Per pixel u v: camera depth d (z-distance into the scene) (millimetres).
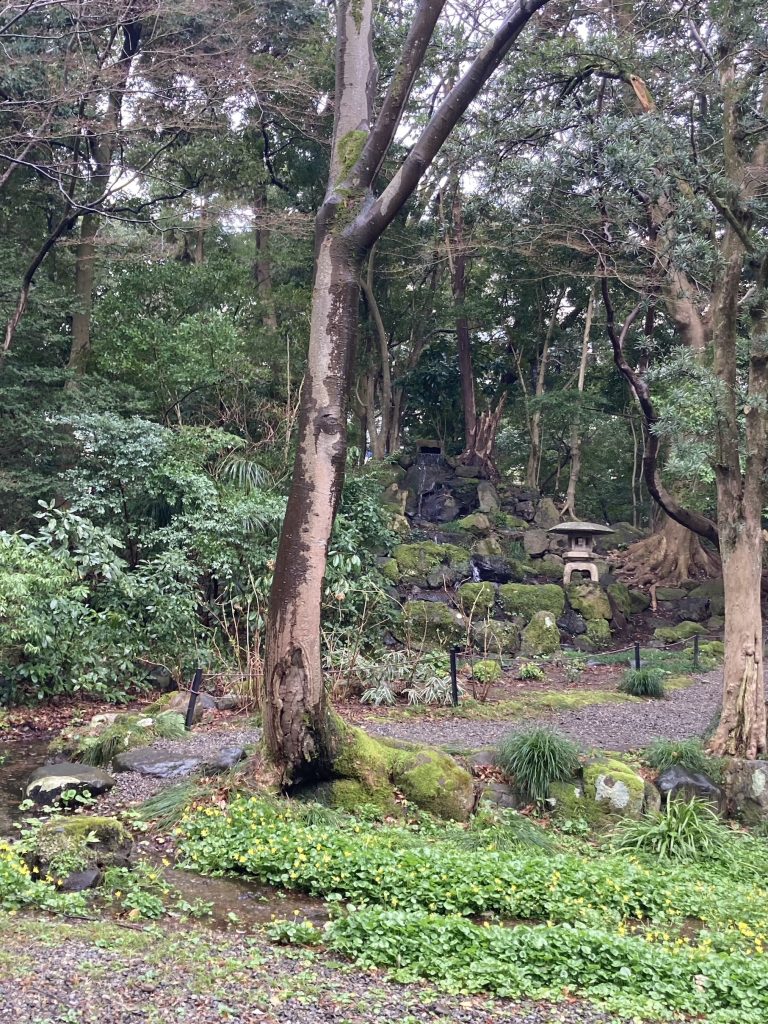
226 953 4109
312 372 6691
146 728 8531
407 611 13945
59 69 12305
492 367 24078
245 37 14008
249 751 7129
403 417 25188
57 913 4484
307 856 5512
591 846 6613
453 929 4473
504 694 11656
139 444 12695
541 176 8750
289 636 6605
